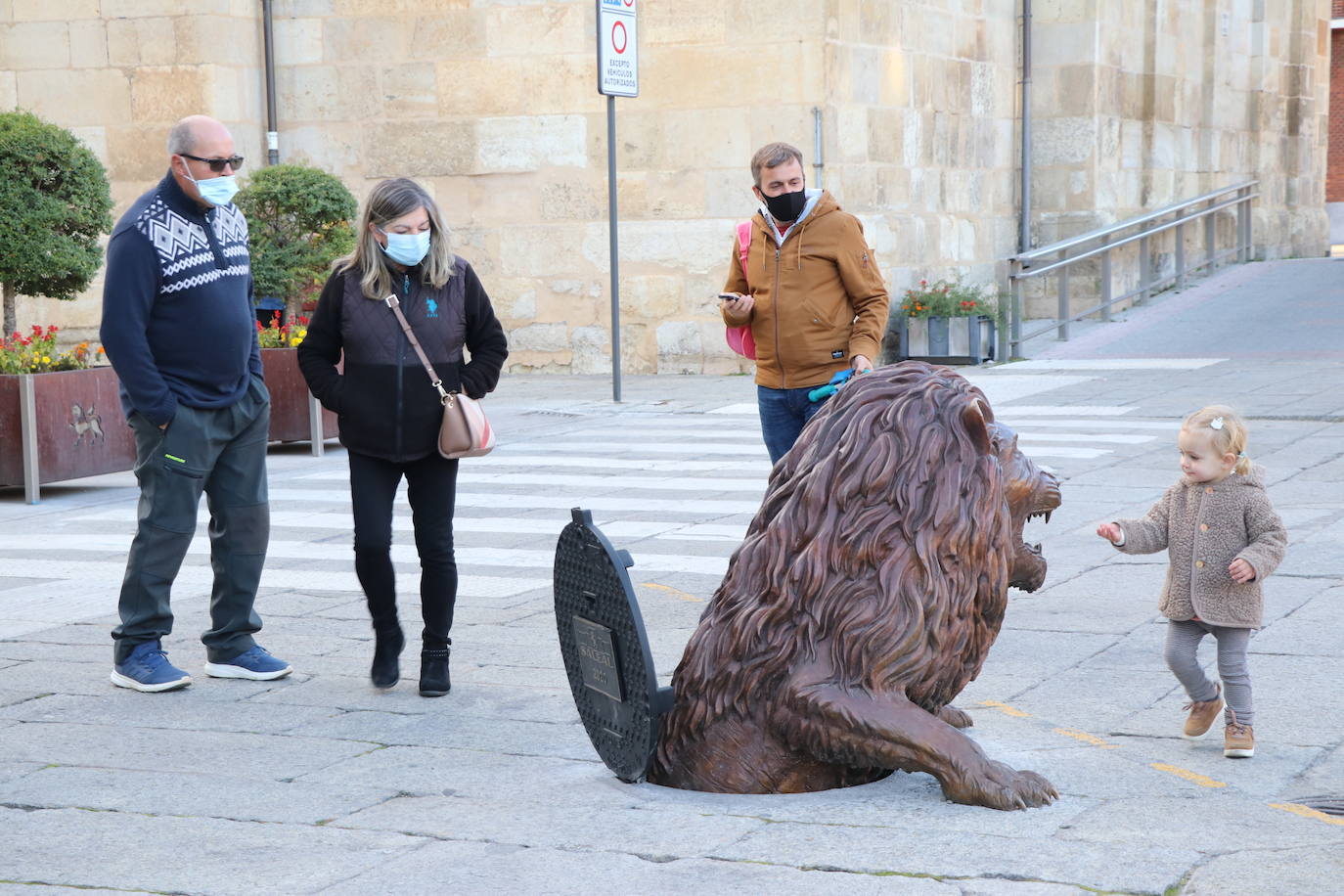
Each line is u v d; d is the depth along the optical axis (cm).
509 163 1912
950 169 2058
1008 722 484
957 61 2064
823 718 384
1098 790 404
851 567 384
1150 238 2369
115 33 1884
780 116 1798
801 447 400
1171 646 477
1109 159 2259
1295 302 2108
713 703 403
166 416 546
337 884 345
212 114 1880
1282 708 501
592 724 435
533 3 1877
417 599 722
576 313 1916
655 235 1872
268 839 380
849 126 1830
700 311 1867
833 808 387
